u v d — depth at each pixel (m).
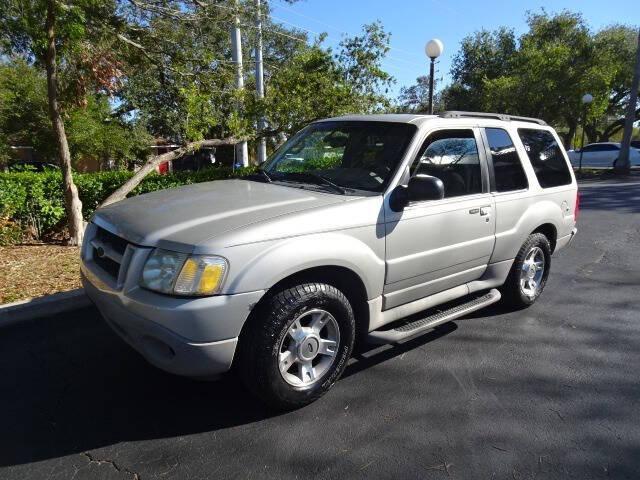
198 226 2.87
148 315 2.70
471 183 4.13
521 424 3.07
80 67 7.57
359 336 3.53
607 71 22.81
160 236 2.82
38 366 3.75
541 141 5.04
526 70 23.31
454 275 4.08
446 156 3.92
